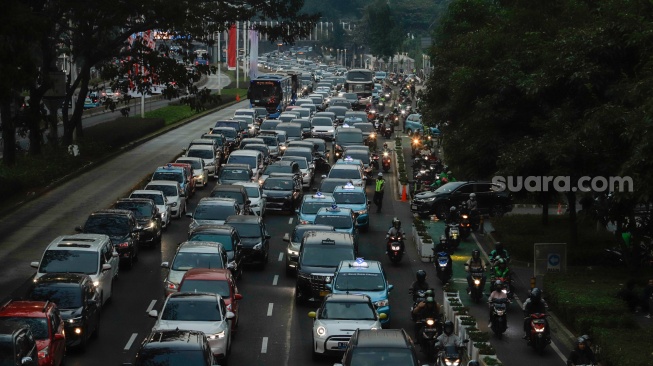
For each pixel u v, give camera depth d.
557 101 59.44
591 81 55.28
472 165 66.62
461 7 94.31
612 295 48.00
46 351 34.31
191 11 94.50
